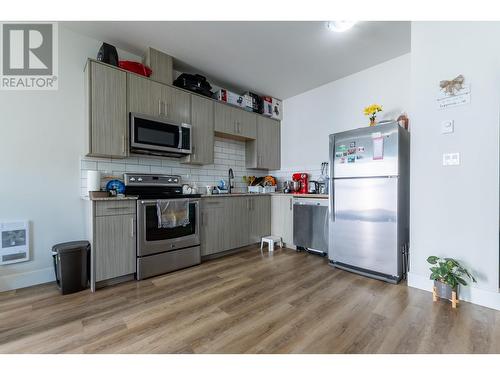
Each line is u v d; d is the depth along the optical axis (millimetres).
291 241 3473
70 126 2406
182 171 3264
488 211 1766
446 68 1935
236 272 2539
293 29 2344
